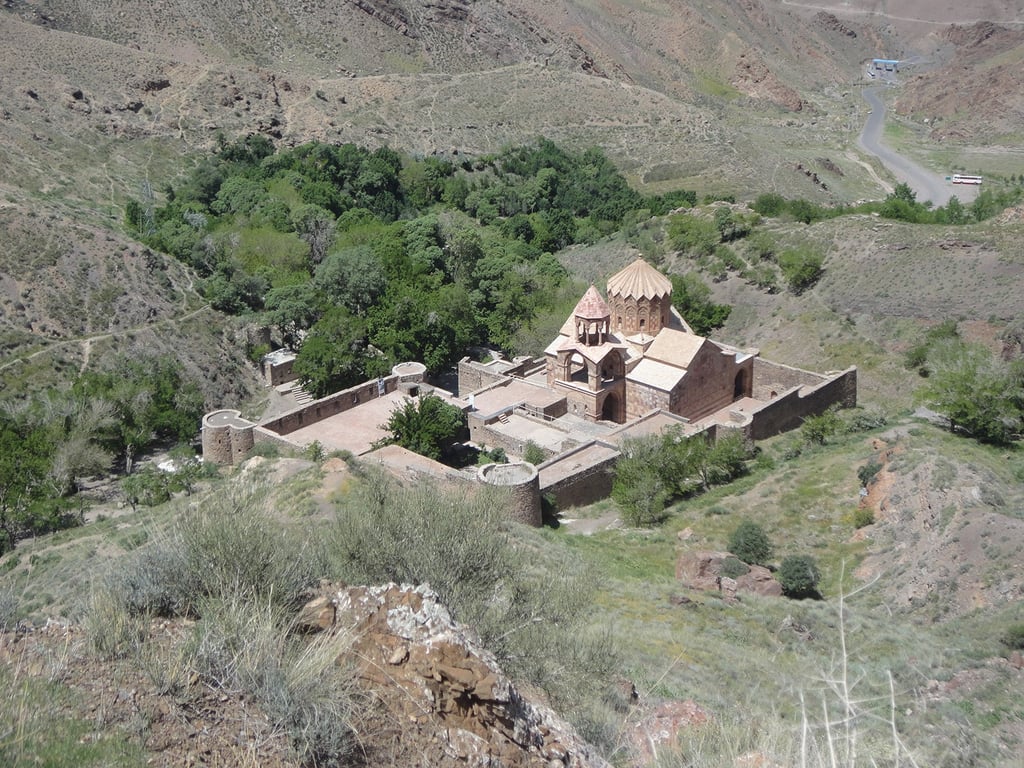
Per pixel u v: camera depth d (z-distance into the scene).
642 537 42.44
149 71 149.12
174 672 9.71
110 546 35.19
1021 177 174.38
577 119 186.25
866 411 65.69
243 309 83.81
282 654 10.71
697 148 176.25
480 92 191.38
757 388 68.38
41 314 73.81
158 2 186.25
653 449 48.84
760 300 85.75
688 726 14.54
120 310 77.44
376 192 127.31
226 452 57.75
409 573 17.12
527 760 10.52
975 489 38.31
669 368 60.94
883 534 39.62
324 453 51.38
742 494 47.44
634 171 164.12
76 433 57.38
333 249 97.19
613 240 106.00
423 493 19.61
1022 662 23.28
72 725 8.76
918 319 75.75
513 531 35.97
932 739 16.56
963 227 85.06
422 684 10.59
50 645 10.36
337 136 154.50
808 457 52.09
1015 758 16.02
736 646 26.00
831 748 10.04
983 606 30.92
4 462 49.06
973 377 51.50
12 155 107.38
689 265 93.25
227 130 143.25
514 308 84.50
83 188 107.69
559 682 15.46
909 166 196.62
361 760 9.48
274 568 12.95
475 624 15.95
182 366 74.12
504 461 54.53
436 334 76.88
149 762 8.54
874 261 83.88
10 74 129.25
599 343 61.34
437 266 93.38
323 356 69.50
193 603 12.30
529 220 119.06
